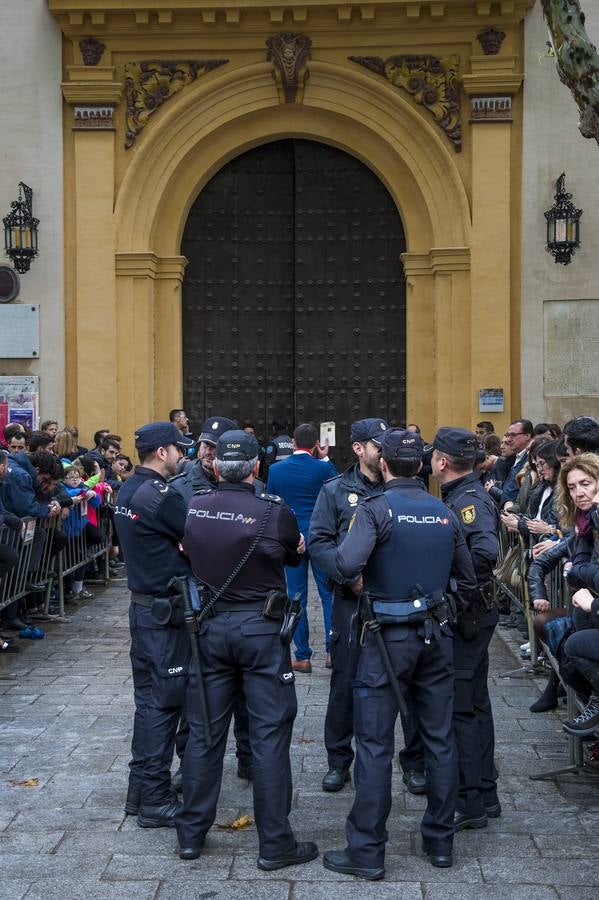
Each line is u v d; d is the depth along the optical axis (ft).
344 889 15.49
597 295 48.85
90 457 39.75
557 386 49.14
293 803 19.11
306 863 16.46
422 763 19.86
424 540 16.51
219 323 52.42
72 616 36.32
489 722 18.30
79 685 27.02
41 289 50.16
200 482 22.54
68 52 49.65
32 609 36.58
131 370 50.11
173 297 51.21
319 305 52.13
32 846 17.04
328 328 52.11
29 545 32.14
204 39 49.11
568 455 22.04
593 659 17.71
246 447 17.06
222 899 15.16
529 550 26.45
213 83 49.26
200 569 16.90
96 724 23.59
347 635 19.74
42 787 19.70
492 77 47.96
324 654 30.86
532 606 22.11
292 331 52.31
